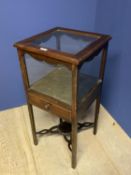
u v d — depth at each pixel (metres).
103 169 1.22
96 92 1.19
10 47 1.44
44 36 1.11
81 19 1.52
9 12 1.30
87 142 1.40
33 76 1.13
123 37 1.26
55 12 1.41
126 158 1.29
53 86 1.11
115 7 1.27
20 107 1.74
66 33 1.15
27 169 1.23
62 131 1.39
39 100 1.09
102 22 1.47
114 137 1.44
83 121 1.57
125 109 1.41
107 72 1.53
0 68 1.50
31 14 1.36
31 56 0.99
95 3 1.48
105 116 1.63
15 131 1.50
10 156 1.31
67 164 1.25
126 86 1.34
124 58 1.29
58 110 1.03
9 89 1.62
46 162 1.27
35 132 1.34
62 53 0.86
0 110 1.70
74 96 0.92
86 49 0.90
